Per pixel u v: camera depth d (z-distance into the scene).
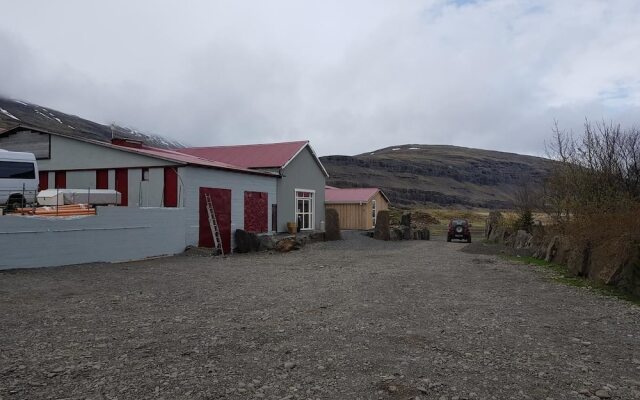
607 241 12.24
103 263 14.69
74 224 14.00
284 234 25.84
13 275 11.43
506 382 4.93
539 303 9.32
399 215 56.59
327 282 11.52
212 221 20.02
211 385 4.69
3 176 17.06
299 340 6.30
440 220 68.12
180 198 18.56
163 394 4.44
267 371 5.11
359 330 6.89
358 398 4.45
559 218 19.47
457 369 5.29
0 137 21.83
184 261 15.97
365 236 31.67
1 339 6.10
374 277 12.51
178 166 18.61
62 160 20.55
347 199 35.88
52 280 10.95
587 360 5.74
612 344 6.50
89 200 16.97
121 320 7.25
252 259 17.19
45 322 7.02
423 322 7.47
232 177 21.73
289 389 4.64
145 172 19.12
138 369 5.08
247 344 6.07
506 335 6.79
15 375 4.83
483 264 16.25
